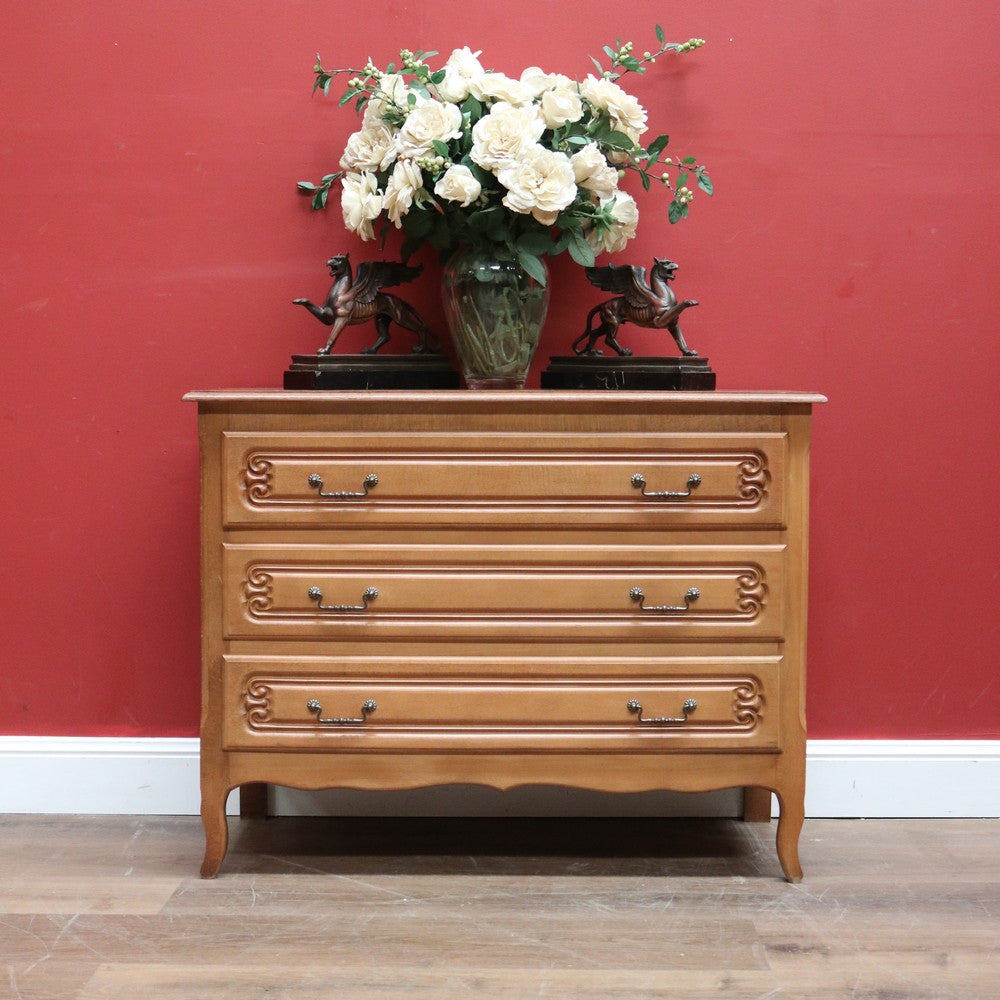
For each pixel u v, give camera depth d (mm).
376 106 2338
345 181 2354
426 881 2201
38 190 2527
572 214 2279
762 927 2008
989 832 2486
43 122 2516
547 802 2566
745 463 2105
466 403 2084
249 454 2105
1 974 1825
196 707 2592
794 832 2180
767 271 2539
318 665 2121
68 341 2545
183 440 2562
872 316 2539
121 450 2561
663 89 2516
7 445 2553
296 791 2566
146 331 2545
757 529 2119
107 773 2578
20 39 2504
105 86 2512
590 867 2277
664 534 2115
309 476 2098
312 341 2557
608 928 2000
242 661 2125
